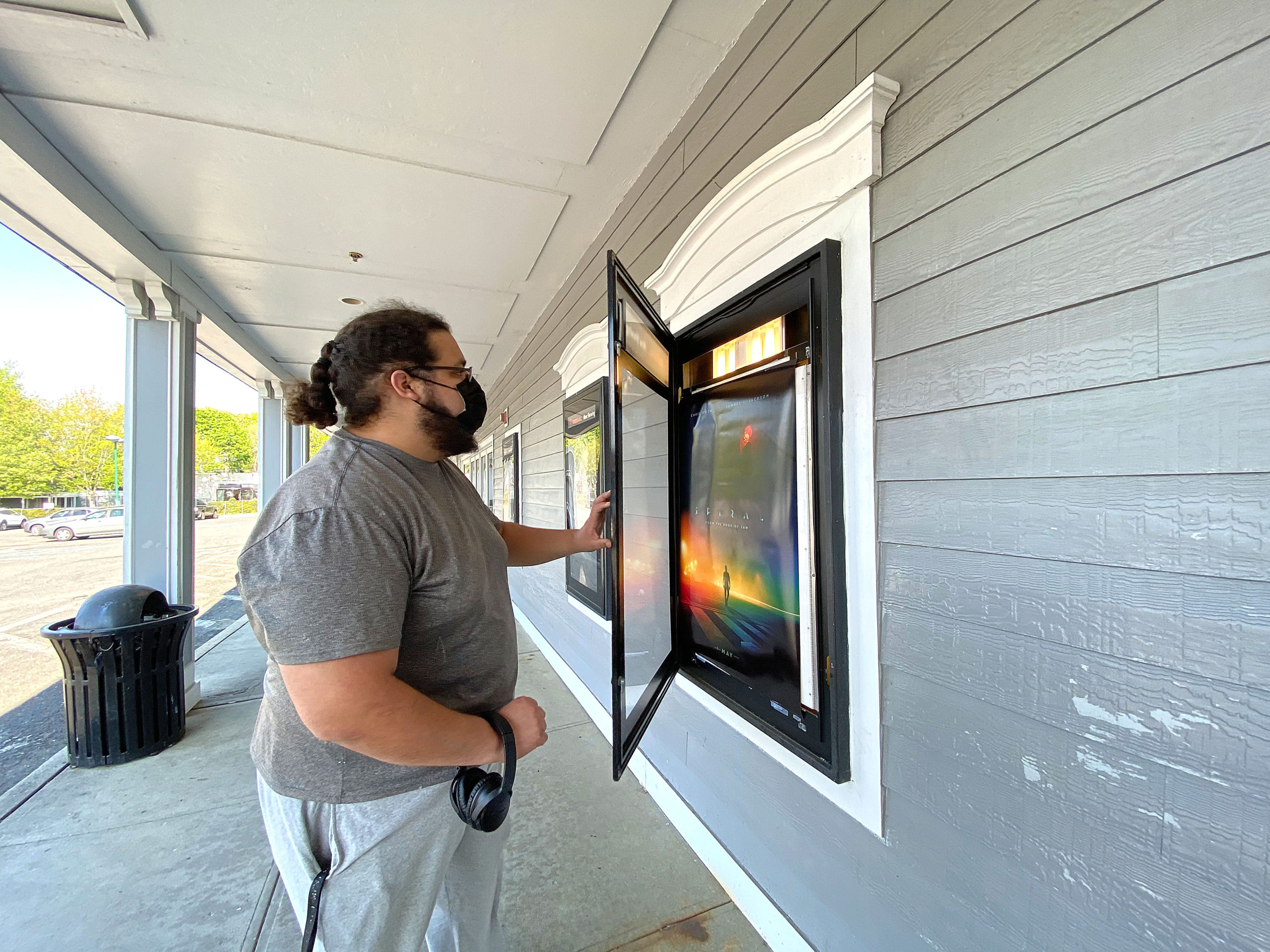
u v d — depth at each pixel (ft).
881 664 3.91
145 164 8.02
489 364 22.68
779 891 5.18
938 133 3.47
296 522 2.73
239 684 13.30
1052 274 2.86
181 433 11.87
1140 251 2.52
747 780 5.69
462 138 7.48
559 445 13.47
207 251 11.05
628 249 8.75
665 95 6.70
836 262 4.24
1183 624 2.38
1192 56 2.34
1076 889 2.78
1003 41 3.09
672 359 6.80
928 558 3.55
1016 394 3.03
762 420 5.22
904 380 3.72
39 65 6.11
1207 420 2.29
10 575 38.83
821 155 4.28
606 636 10.05
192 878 6.51
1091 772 2.72
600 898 5.98
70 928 5.73
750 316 5.38
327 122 7.14
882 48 3.92
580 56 6.04
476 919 3.97
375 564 2.77
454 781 3.23
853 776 4.17
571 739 10.03
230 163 8.04
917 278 3.62
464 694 3.38
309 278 12.61
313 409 3.57
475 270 12.28
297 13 5.45
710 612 6.24
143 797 8.35
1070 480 2.79
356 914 3.10
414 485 3.25
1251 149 2.16
